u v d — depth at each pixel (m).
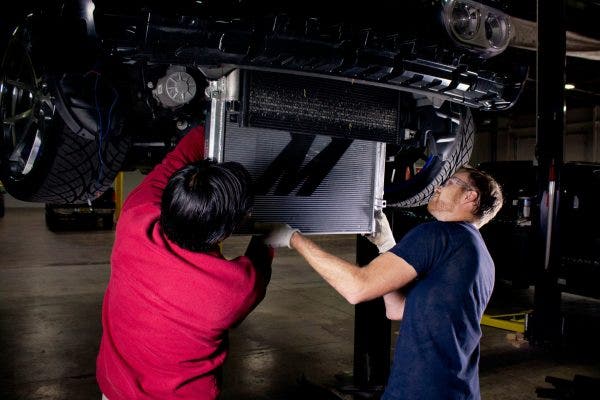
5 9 2.12
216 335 1.32
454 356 1.53
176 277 1.25
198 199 1.19
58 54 1.62
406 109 2.18
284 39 1.54
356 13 1.64
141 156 2.11
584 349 4.46
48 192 2.11
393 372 1.59
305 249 1.53
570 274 5.39
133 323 1.30
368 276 1.50
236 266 1.28
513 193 6.56
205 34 1.46
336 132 1.74
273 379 3.66
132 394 1.28
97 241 10.48
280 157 1.70
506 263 6.63
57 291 6.05
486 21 1.86
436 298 1.54
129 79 1.79
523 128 18.86
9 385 3.35
